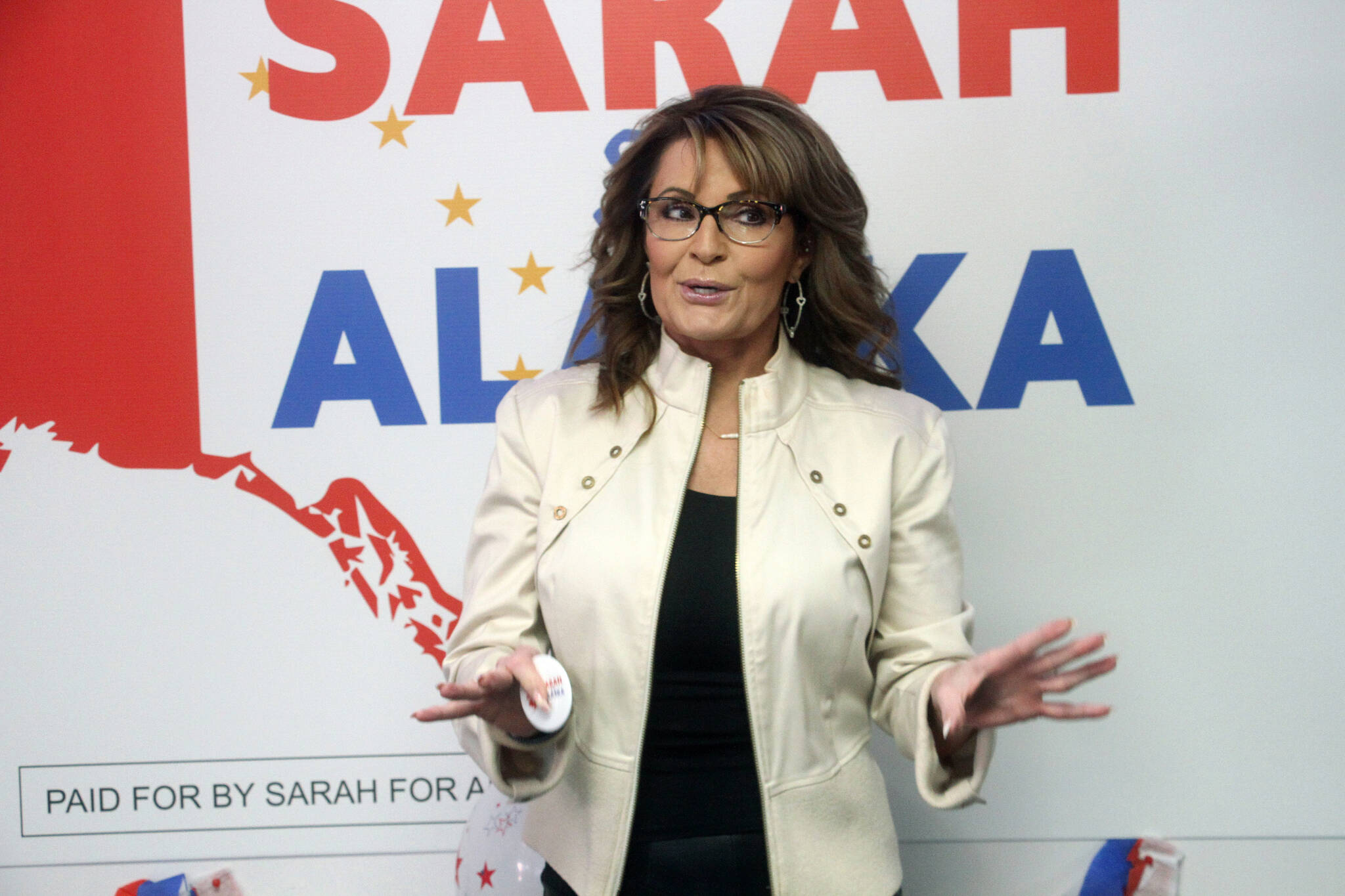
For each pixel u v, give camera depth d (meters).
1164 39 2.00
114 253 2.03
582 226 2.04
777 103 1.36
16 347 2.03
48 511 2.05
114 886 2.08
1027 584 2.06
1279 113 2.00
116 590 2.06
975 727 1.25
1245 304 2.02
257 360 2.05
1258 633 2.04
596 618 1.28
